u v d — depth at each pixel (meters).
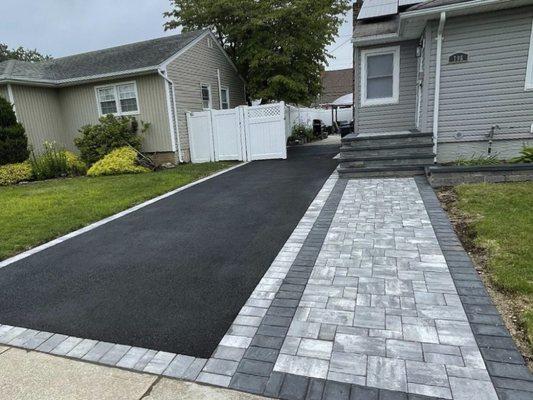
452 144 7.59
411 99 9.12
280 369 2.28
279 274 3.58
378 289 3.11
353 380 2.14
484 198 5.17
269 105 11.85
